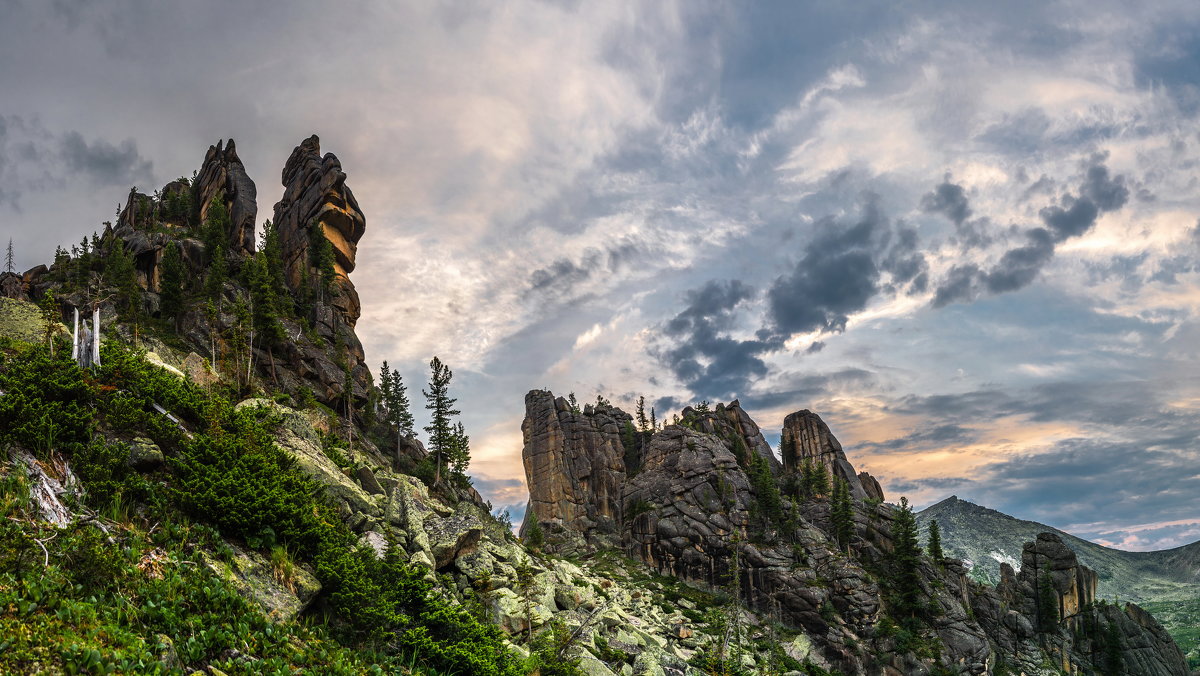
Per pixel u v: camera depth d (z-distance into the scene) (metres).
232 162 133.75
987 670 101.88
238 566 29.56
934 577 114.12
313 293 116.94
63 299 89.19
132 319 86.12
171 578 25.17
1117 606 134.25
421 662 35.50
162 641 21.20
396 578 40.91
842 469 146.00
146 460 32.41
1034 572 132.38
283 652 25.83
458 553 56.69
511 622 52.94
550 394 153.12
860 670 96.06
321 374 94.25
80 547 23.39
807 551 115.12
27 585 20.31
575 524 133.75
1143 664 124.00
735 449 146.50
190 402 40.12
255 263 106.06
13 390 31.05
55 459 28.73
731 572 93.19
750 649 86.56
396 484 68.62
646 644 68.56
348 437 84.25
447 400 106.88
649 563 122.06
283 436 48.84
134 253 101.69
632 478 138.75
